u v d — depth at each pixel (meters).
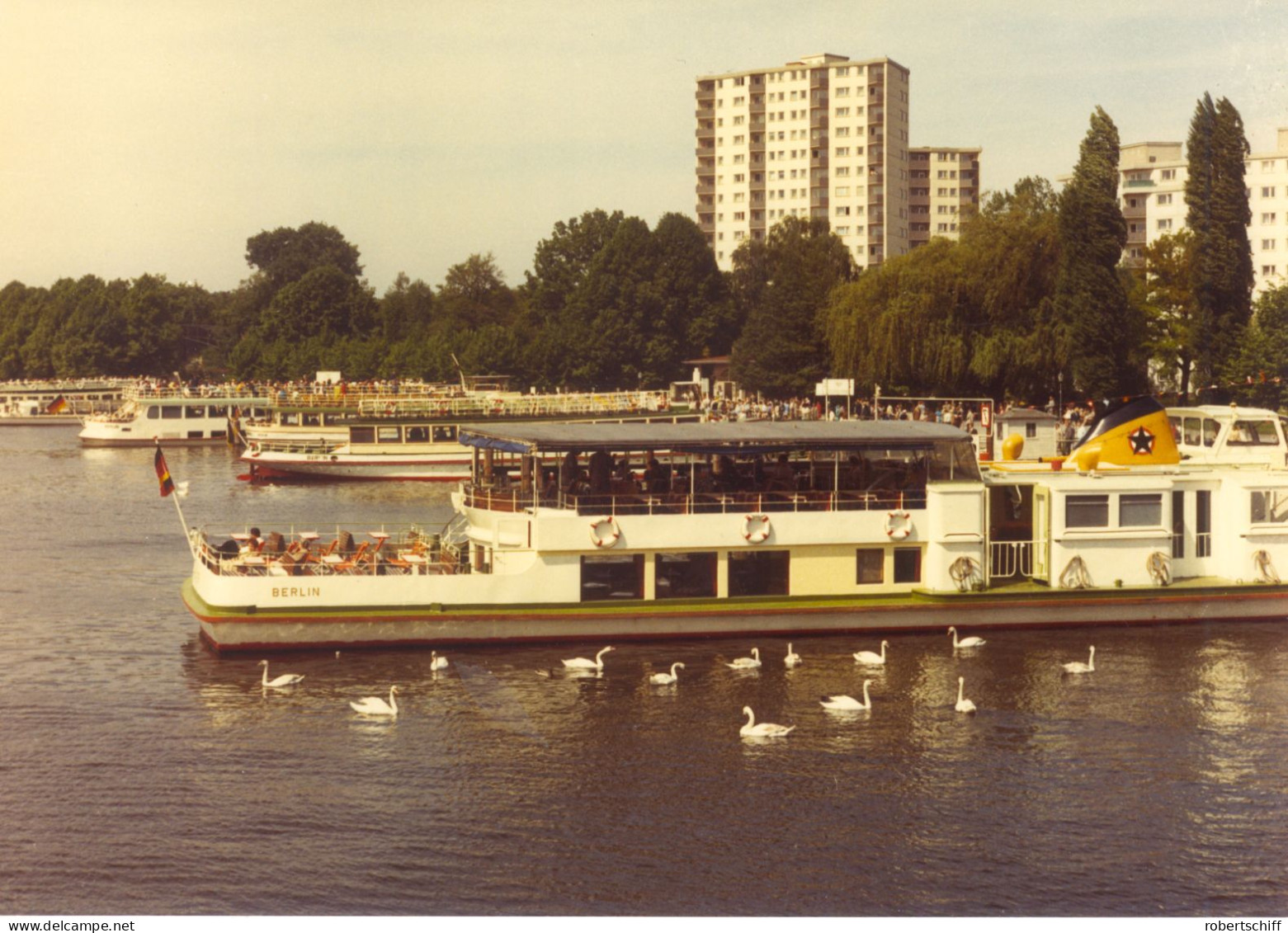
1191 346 117.75
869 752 36.19
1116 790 33.94
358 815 32.56
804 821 32.25
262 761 35.62
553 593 44.50
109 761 35.78
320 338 197.50
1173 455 51.28
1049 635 46.22
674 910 28.55
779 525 45.06
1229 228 117.50
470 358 176.88
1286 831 31.81
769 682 41.53
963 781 34.44
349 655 43.97
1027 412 92.44
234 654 43.91
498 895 29.14
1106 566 46.38
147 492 97.56
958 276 114.69
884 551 46.00
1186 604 47.12
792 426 46.78
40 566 63.81
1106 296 109.56
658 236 198.00
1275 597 47.50
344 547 47.12
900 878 29.73
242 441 131.88
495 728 37.81
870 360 116.50
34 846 31.12
